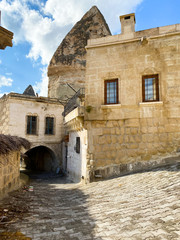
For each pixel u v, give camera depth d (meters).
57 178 15.68
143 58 8.55
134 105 8.48
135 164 8.24
